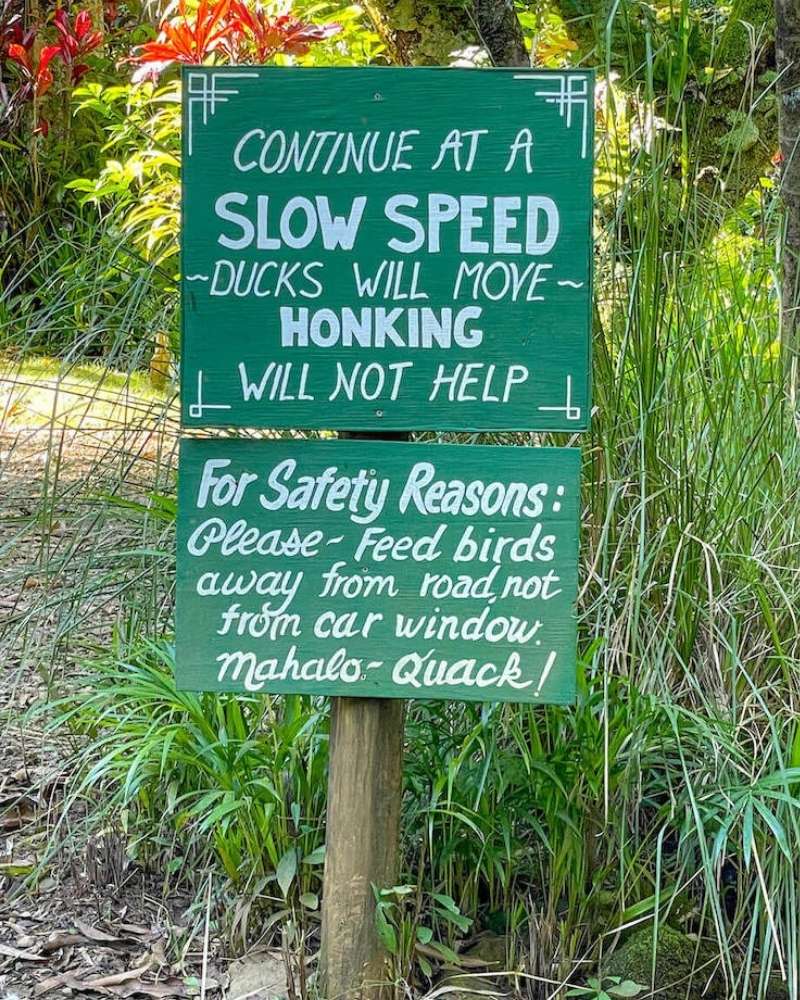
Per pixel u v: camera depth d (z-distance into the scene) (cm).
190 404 258
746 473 336
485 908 309
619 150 318
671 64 333
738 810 271
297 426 258
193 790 328
